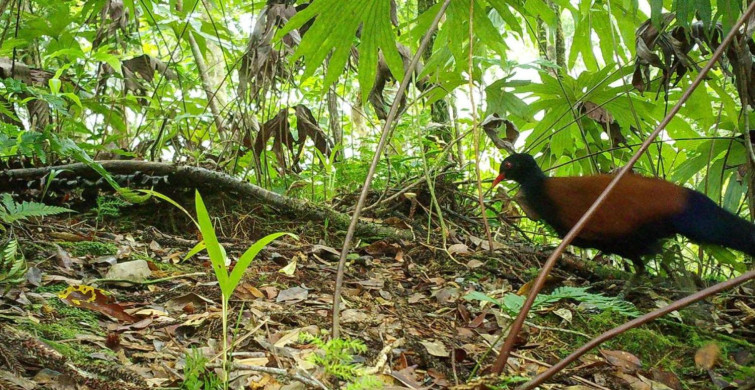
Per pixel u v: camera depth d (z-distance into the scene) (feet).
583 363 8.50
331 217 13.55
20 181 13.12
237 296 9.43
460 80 13.41
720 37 11.18
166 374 6.79
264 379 6.73
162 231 13.08
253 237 13.01
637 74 11.17
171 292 9.36
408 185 14.71
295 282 10.52
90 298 8.45
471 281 11.65
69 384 6.11
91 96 15.44
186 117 15.24
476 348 8.67
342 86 19.75
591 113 14.02
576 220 11.05
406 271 11.94
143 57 15.46
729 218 10.16
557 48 19.84
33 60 16.63
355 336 8.54
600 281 12.16
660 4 9.39
